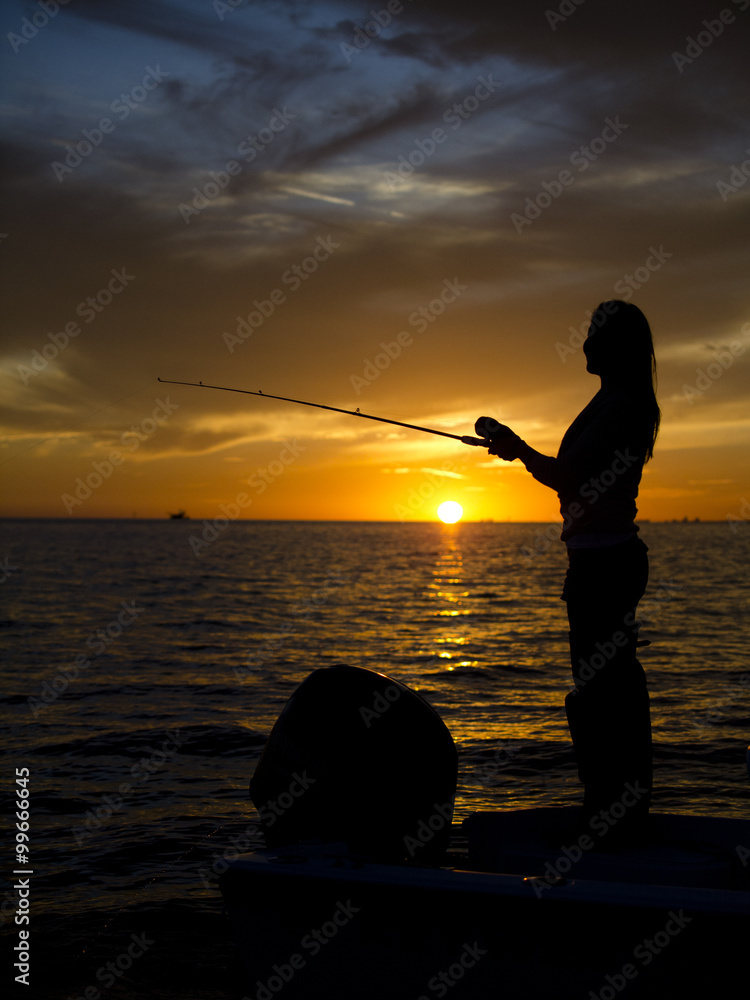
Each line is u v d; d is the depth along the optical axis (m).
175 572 36.12
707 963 2.06
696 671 11.05
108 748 6.84
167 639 14.47
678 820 2.95
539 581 31.77
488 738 7.23
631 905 2.09
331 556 55.00
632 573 2.70
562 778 5.95
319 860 2.42
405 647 13.54
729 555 58.81
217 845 4.61
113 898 3.90
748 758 2.61
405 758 2.93
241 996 3.05
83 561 45.38
